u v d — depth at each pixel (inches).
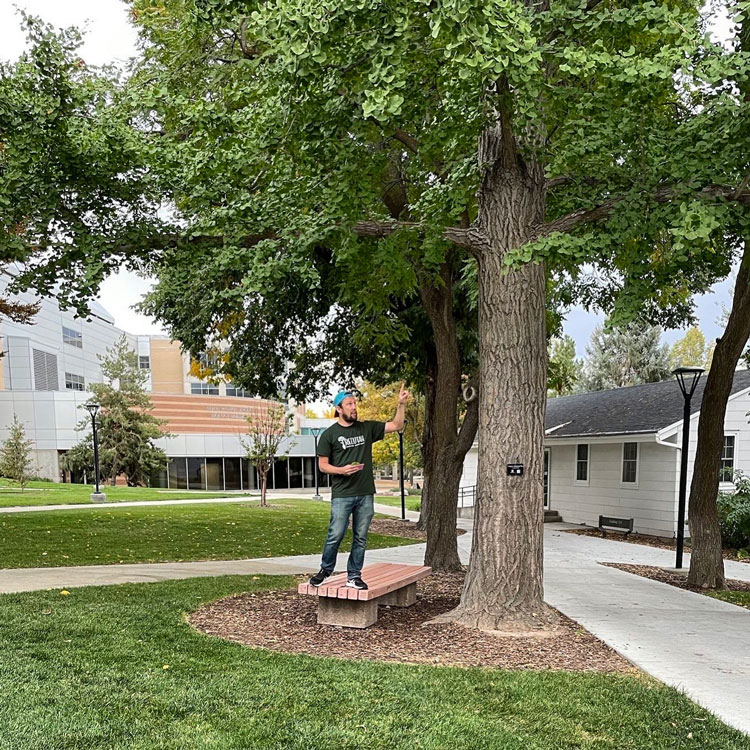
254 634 221.3
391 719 144.5
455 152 275.7
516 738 137.6
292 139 242.2
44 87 263.4
